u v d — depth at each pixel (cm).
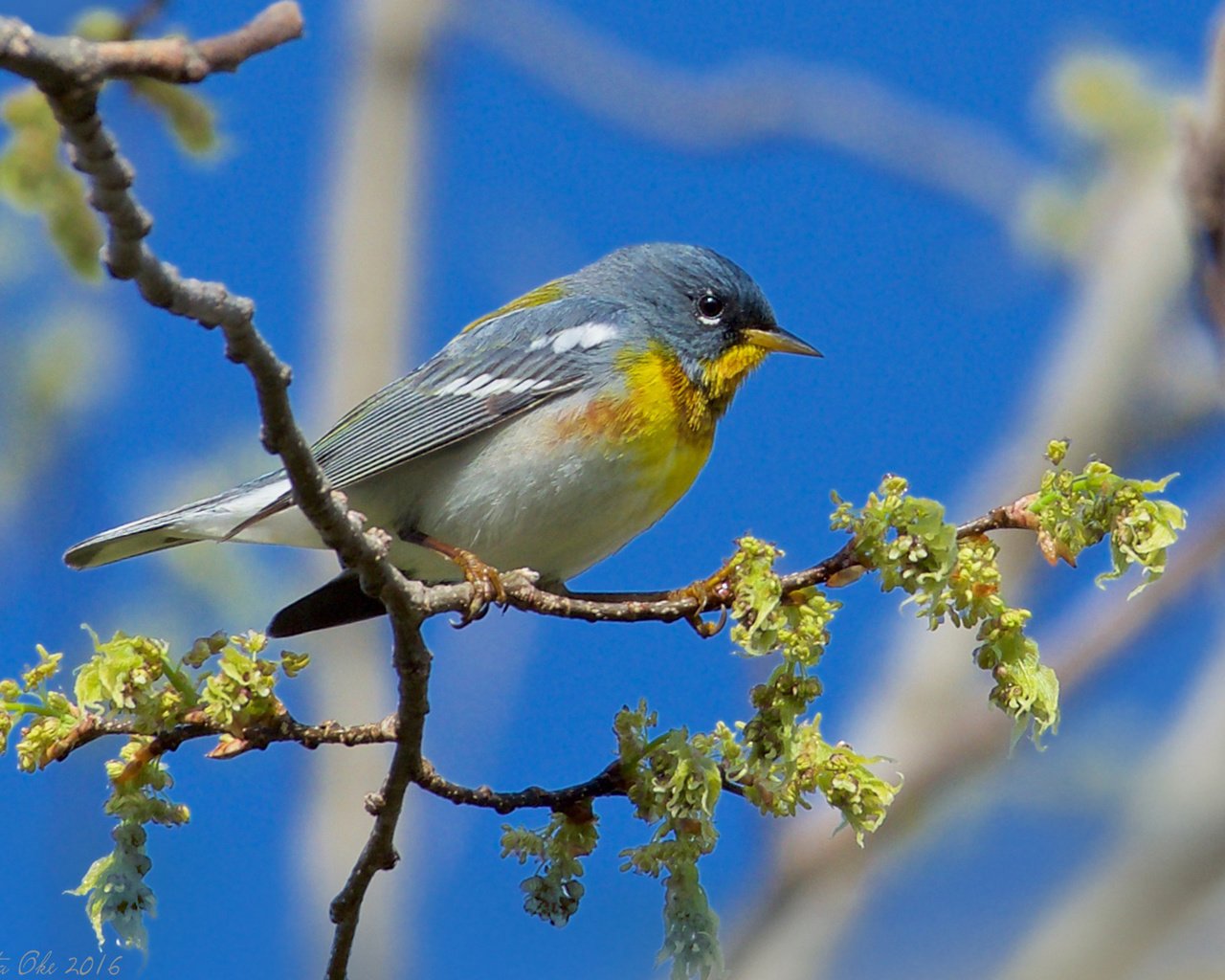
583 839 768
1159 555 754
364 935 1554
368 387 1783
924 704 1603
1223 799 1510
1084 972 1487
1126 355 1781
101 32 891
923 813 1573
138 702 736
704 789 734
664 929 741
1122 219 1806
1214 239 1021
